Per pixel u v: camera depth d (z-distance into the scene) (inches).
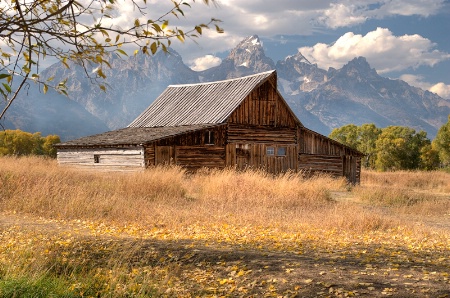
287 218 625.0
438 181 1552.7
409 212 762.8
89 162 1407.5
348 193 1041.5
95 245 397.4
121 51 140.8
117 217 577.6
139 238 436.1
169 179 831.1
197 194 848.3
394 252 396.2
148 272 311.6
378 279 301.7
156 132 1366.9
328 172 1526.8
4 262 296.2
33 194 627.5
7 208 598.2
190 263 349.7
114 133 1539.1
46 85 133.8
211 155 1341.0
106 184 793.6
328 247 419.8
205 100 1537.9
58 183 703.7
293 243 433.4
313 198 804.0
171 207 665.0
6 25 127.6
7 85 124.4
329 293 275.3
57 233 453.4
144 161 1224.2
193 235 475.5
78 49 138.9
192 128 1333.7
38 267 293.6
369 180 1641.2
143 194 749.3
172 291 285.1
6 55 132.4
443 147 3201.3
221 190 805.2
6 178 716.0
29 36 132.5
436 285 287.6
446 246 452.1
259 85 1432.1
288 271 319.3
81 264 327.0
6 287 242.8
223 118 1353.3
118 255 353.7
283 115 1475.1
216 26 137.8
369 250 410.3
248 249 398.9
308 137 1507.1
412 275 311.7
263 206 709.9
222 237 462.3
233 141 1380.4
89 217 567.5
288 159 1469.0
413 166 3292.3
